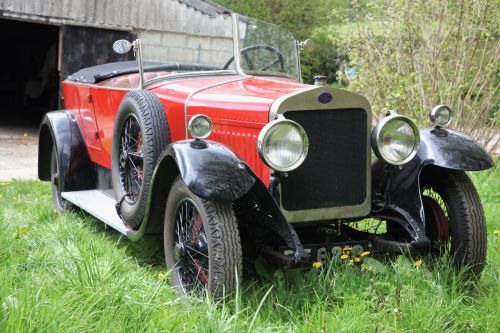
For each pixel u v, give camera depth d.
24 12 11.86
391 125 3.69
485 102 8.01
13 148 11.05
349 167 3.74
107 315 2.92
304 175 3.64
